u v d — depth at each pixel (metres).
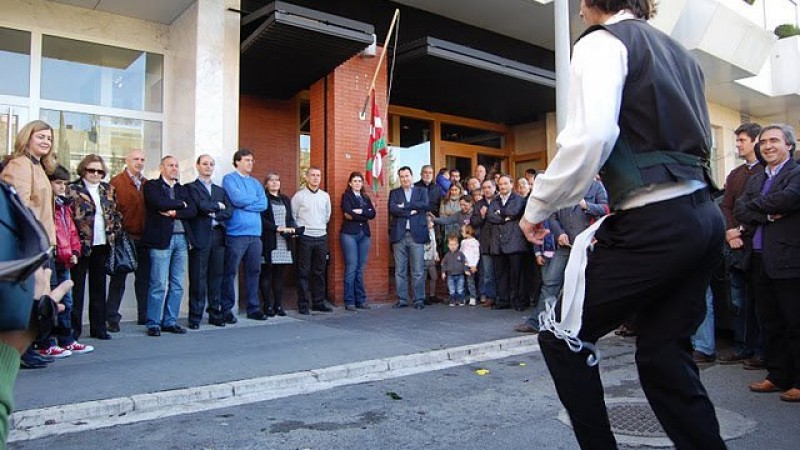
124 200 7.06
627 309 1.99
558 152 1.89
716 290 6.46
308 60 8.87
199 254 7.16
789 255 4.25
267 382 4.92
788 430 3.74
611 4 2.11
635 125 1.93
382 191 9.69
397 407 4.39
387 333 6.96
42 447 3.65
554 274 6.91
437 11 11.00
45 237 1.46
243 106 10.59
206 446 3.62
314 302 8.57
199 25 8.06
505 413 4.22
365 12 10.27
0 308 1.34
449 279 9.38
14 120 7.63
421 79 10.69
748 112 16.70
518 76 10.48
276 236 8.12
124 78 8.48
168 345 6.25
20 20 7.64
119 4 8.06
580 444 2.07
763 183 4.72
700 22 11.48
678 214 1.90
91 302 6.54
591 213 6.96
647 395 2.12
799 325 4.27
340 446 3.60
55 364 5.41
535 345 6.71
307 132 11.41
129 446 3.64
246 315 8.05
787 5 15.74
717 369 5.44
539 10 10.91
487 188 9.14
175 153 8.54
